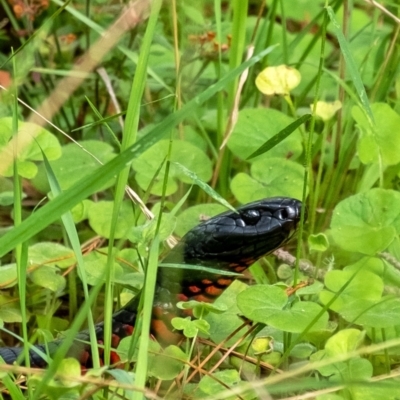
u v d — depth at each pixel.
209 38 1.70
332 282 1.57
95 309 1.63
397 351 1.57
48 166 1.54
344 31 1.70
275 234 1.59
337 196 1.69
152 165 1.67
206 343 1.58
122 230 1.63
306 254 1.66
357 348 1.55
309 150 1.57
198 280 1.59
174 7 1.66
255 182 1.65
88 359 1.58
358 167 1.69
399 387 1.51
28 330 1.62
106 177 1.50
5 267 1.60
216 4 1.69
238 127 1.69
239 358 1.57
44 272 1.60
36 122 1.62
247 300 1.55
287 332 1.56
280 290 1.55
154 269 1.52
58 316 1.64
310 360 1.55
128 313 1.59
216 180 1.69
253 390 1.52
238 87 1.67
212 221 1.59
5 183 1.65
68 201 1.50
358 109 1.66
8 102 1.62
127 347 1.55
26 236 1.51
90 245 1.64
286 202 1.59
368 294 1.57
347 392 1.53
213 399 1.52
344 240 1.60
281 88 1.66
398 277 1.60
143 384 1.50
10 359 1.58
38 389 1.49
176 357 1.54
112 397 1.52
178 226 1.64
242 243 1.58
